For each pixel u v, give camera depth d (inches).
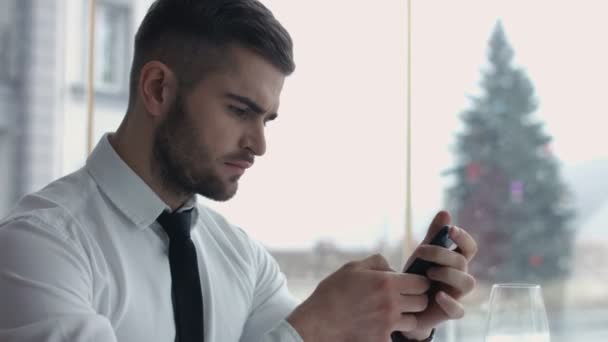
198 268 41.4
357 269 38.4
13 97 105.7
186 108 38.1
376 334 36.5
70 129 103.2
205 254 43.8
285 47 38.5
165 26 38.6
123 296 37.4
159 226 40.2
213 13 37.6
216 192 39.2
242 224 77.5
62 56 104.0
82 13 102.4
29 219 35.4
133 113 39.9
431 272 38.2
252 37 37.5
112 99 95.0
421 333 39.7
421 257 38.2
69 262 34.7
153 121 39.2
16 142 105.1
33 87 105.3
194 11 38.0
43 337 30.6
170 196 40.3
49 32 104.7
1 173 105.7
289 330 35.6
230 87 37.6
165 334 38.6
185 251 39.9
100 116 95.2
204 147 38.2
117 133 40.8
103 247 37.6
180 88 38.2
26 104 105.3
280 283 48.4
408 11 72.2
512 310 38.6
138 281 38.4
